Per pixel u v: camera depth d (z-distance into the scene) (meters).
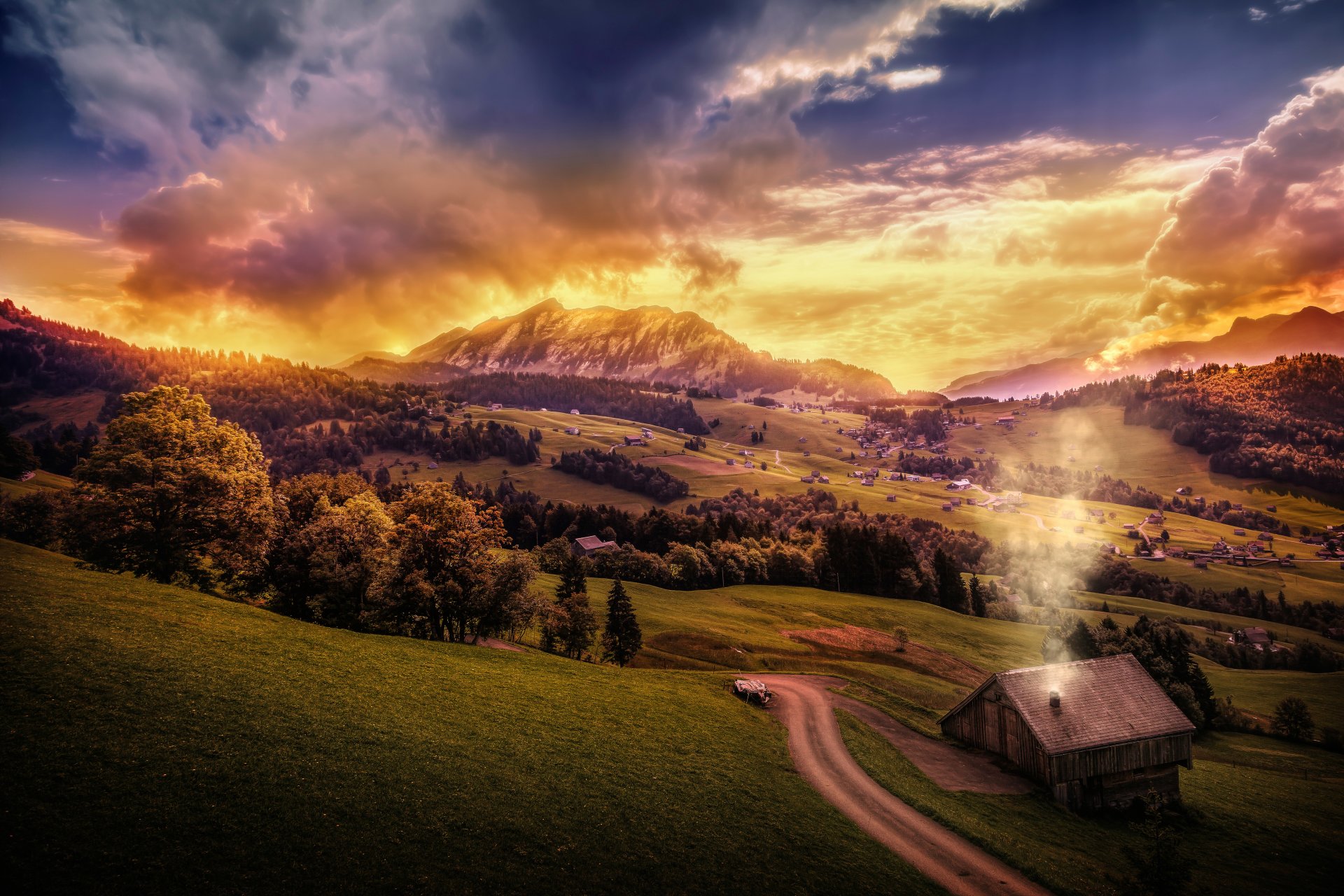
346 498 103.00
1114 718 49.81
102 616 38.62
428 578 65.44
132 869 20.59
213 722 30.30
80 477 55.22
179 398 64.69
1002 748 51.69
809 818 36.47
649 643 93.44
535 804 31.08
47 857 20.12
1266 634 172.38
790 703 62.91
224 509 58.88
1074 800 46.69
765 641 101.56
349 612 62.38
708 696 59.88
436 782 30.72
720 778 39.78
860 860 32.31
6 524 80.88
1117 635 90.50
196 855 21.97
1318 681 123.62
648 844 29.84
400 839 25.73
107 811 22.70
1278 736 84.75
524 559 68.31
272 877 21.94
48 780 23.27
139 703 29.94
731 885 27.94
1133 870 37.44
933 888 31.17
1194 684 85.81
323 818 25.72
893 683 82.12
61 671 30.56
